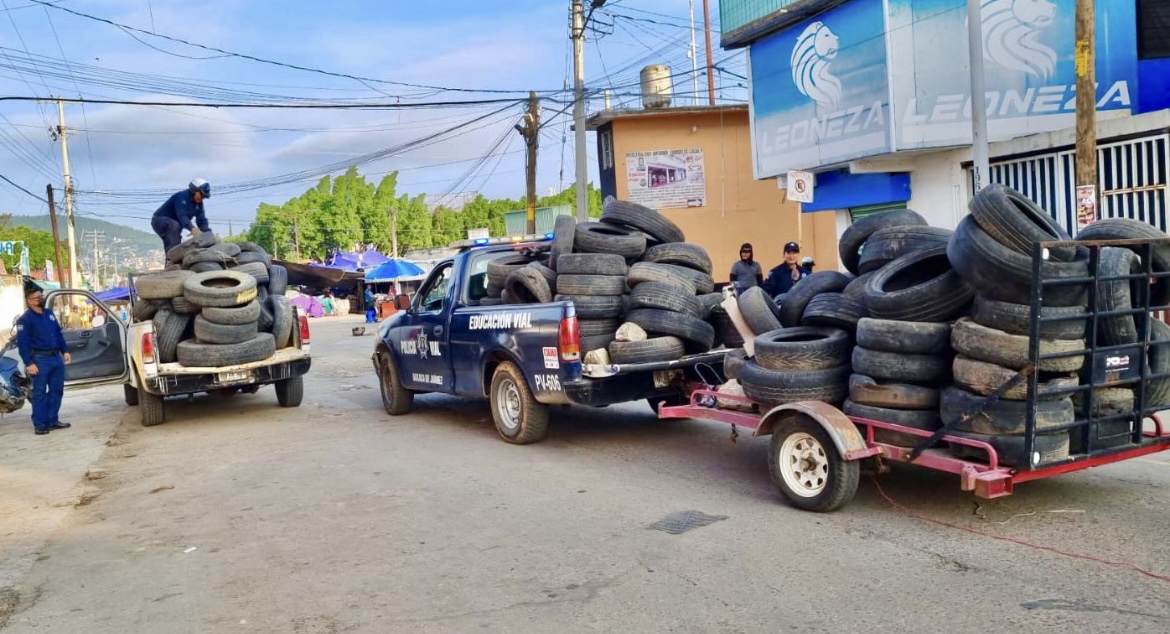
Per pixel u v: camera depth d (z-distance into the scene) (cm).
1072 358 511
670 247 862
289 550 582
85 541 640
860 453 571
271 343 1160
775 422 629
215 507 713
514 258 962
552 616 444
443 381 1007
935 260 621
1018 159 1326
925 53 1374
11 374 1320
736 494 661
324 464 855
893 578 470
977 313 526
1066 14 1323
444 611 459
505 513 641
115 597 513
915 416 562
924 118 1383
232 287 1109
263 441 1012
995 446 512
